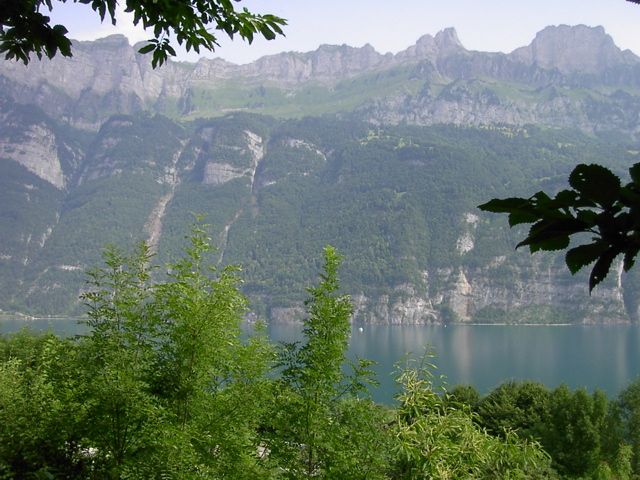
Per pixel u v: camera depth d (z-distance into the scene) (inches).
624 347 5693.9
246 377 403.9
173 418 376.5
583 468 1027.9
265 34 195.0
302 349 370.0
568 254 62.3
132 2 177.6
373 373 364.5
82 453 387.5
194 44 189.6
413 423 381.4
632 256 59.9
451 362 4594.0
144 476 346.0
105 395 346.3
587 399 1072.8
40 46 165.2
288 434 354.3
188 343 379.6
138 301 385.4
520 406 1232.8
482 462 389.4
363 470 345.7
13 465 375.9
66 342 398.6
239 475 366.9
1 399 411.2
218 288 396.2
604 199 59.5
